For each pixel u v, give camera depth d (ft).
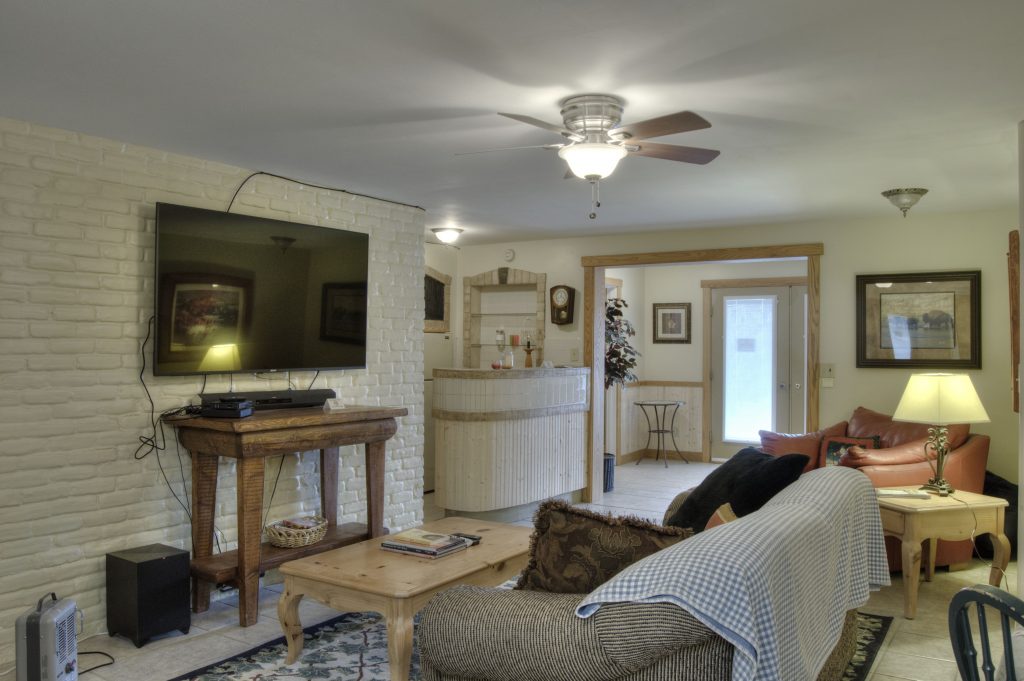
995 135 12.06
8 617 11.20
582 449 22.97
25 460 11.44
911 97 10.19
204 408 12.71
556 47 8.55
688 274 30.91
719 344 30.55
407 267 17.99
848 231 19.93
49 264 11.74
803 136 12.10
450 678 7.44
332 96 10.32
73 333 12.00
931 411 14.42
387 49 8.67
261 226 14.35
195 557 13.16
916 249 19.25
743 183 15.60
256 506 12.57
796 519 7.61
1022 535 12.05
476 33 8.21
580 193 16.65
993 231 18.49
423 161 13.88
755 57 8.80
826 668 9.14
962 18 7.75
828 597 8.13
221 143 12.71
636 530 7.68
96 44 8.61
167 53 8.86
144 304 12.88
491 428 19.76
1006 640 5.21
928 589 14.76
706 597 5.93
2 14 7.83
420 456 18.17
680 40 8.34
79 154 12.10
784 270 29.30
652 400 31.48
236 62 9.12
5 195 11.27
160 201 13.12
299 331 15.12
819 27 7.98
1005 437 18.37
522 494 20.57
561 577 7.81
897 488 15.06
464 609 7.29
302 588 10.65
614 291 29.60
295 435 13.05
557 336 24.03
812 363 20.21
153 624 11.73
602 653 6.38
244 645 11.77
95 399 12.25
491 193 16.72
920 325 19.15
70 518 11.93
